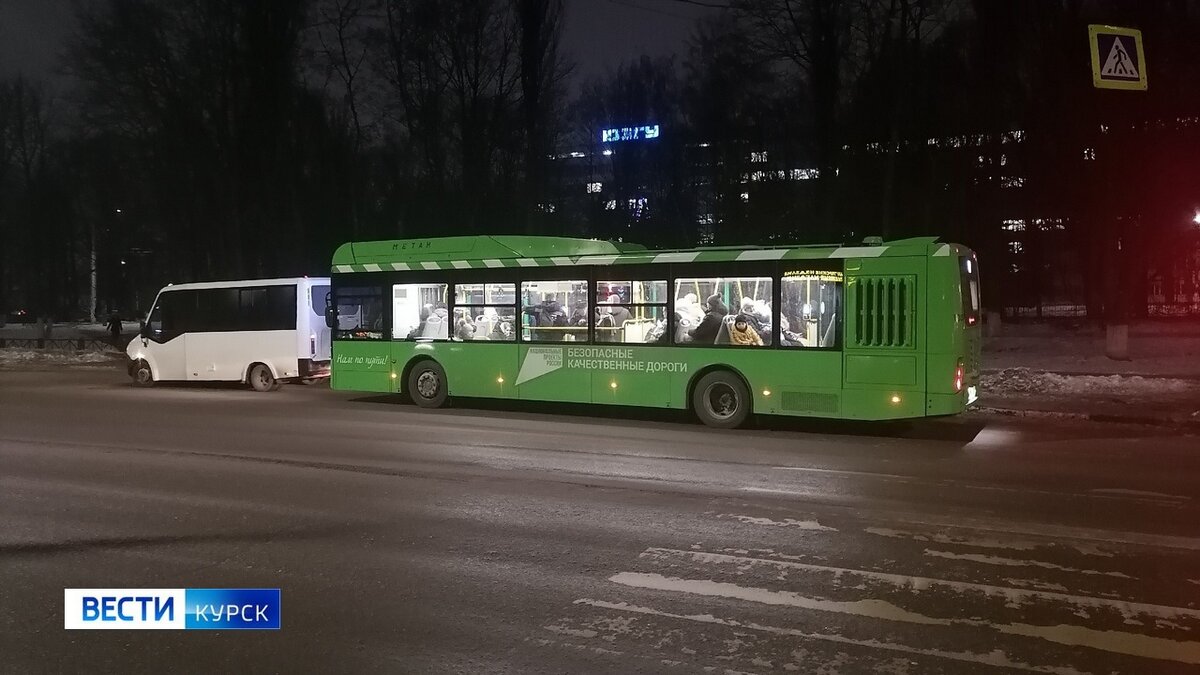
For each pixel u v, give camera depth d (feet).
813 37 84.17
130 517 26.61
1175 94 67.56
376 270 55.62
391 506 27.84
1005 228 103.96
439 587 19.84
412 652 16.17
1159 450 38.63
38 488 31.04
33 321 214.69
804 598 18.93
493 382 51.85
